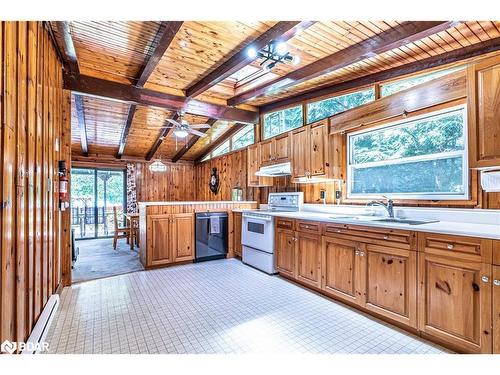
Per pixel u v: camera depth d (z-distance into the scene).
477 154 1.93
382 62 2.91
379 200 3.10
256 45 2.71
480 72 1.93
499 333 1.64
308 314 2.49
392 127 3.04
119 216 7.47
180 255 4.26
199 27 2.65
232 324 2.31
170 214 4.19
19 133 1.57
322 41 2.66
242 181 5.89
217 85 4.42
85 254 5.06
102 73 3.82
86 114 5.12
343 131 3.25
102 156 7.15
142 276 3.68
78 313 2.52
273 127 5.03
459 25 2.13
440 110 2.52
